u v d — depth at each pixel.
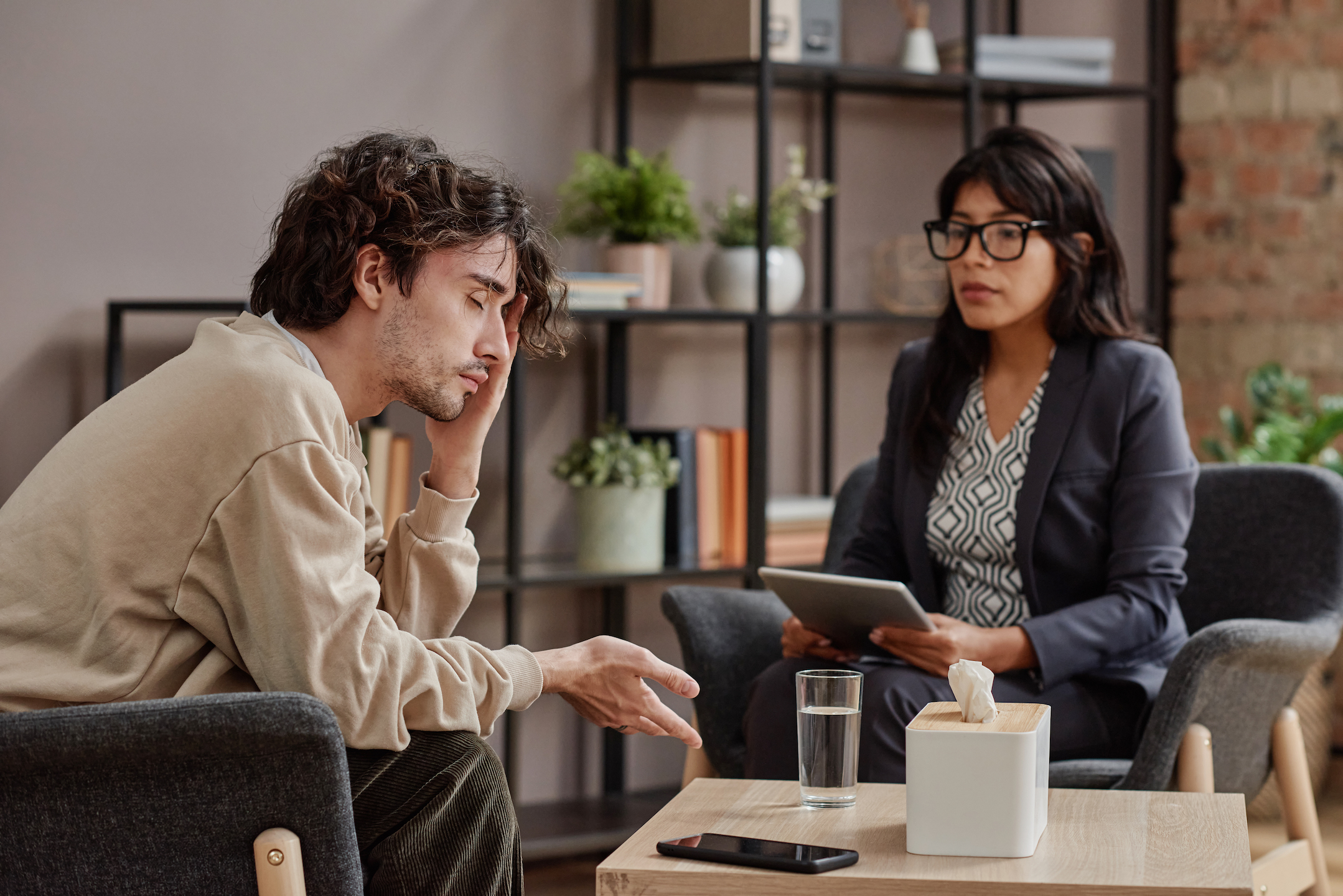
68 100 3.00
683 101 3.70
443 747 1.51
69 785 1.28
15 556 1.51
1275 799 3.65
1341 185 4.04
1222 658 2.05
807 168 3.91
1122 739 2.25
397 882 1.47
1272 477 2.44
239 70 3.16
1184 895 1.28
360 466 1.69
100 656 1.48
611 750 3.62
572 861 3.37
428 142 1.71
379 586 1.62
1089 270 2.44
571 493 3.58
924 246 4.03
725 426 3.79
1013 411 2.44
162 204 3.10
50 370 3.00
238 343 1.56
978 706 1.45
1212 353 4.23
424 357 1.65
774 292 3.55
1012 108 4.14
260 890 1.32
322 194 1.63
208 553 1.47
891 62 3.98
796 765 2.19
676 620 2.39
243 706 1.28
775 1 3.47
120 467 1.47
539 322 1.85
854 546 2.61
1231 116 4.18
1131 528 2.29
